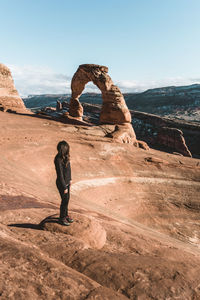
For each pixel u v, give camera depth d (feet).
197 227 52.49
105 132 89.51
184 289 9.74
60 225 15.46
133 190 58.90
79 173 55.01
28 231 14.75
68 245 13.06
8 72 130.93
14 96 131.75
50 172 50.34
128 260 12.09
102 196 51.98
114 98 98.84
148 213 53.21
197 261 15.67
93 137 79.20
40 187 35.81
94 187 53.31
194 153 218.59
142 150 81.35
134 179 62.34
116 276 10.20
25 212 20.07
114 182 58.13
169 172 68.44
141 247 16.71
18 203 22.91
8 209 20.30
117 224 26.25
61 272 9.33
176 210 56.70
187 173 69.72
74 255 12.02
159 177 65.57
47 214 20.72
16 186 29.37
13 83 134.10
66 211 15.66
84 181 53.11
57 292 8.01
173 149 174.50
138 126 266.98
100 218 26.27
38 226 16.44
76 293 8.19
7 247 10.56
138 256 13.46
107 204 50.16
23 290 7.63
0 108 118.42
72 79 118.93
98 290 8.66
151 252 16.08
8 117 91.61
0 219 17.30
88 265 11.07
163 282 10.02
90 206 34.12
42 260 10.00
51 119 109.50
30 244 12.60
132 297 8.90
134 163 68.39
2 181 29.60
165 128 179.93
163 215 54.03
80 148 66.64
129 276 10.24
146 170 66.85
